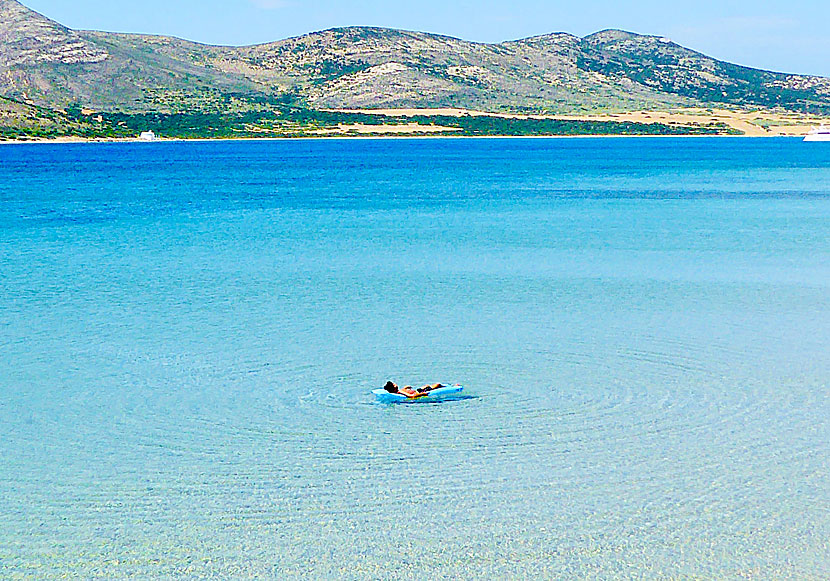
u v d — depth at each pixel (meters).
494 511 25.95
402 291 55.03
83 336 44.41
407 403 34.69
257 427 32.34
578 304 51.16
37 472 28.70
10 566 23.31
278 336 44.44
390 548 24.06
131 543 24.39
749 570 23.02
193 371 38.81
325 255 69.19
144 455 30.00
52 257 68.19
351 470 28.66
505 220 91.69
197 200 116.88
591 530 24.91
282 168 193.88
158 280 58.72
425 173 173.88
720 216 95.06
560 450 30.12
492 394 35.75
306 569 23.16
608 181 149.75
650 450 30.09
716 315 48.34
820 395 35.44
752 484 27.55
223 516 25.78
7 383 37.34
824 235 79.06
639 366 39.31
